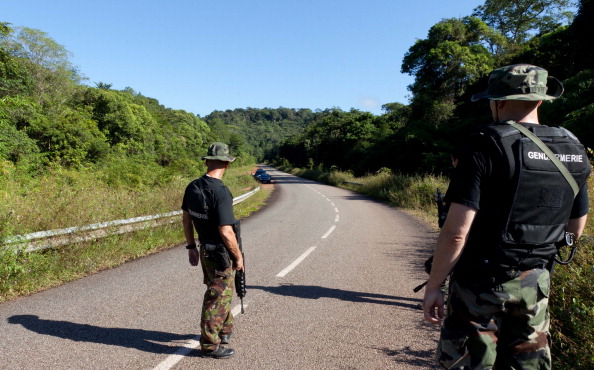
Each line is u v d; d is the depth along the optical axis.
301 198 22.45
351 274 6.20
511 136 1.61
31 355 3.42
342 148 61.09
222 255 3.39
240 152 135.50
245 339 3.81
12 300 4.88
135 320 4.25
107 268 6.51
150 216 8.71
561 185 1.62
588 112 17.75
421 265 6.72
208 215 3.33
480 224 1.63
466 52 40.25
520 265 1.62
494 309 1.64
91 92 44.81
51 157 26.77
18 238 5.43
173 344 3.68
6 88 26.52
